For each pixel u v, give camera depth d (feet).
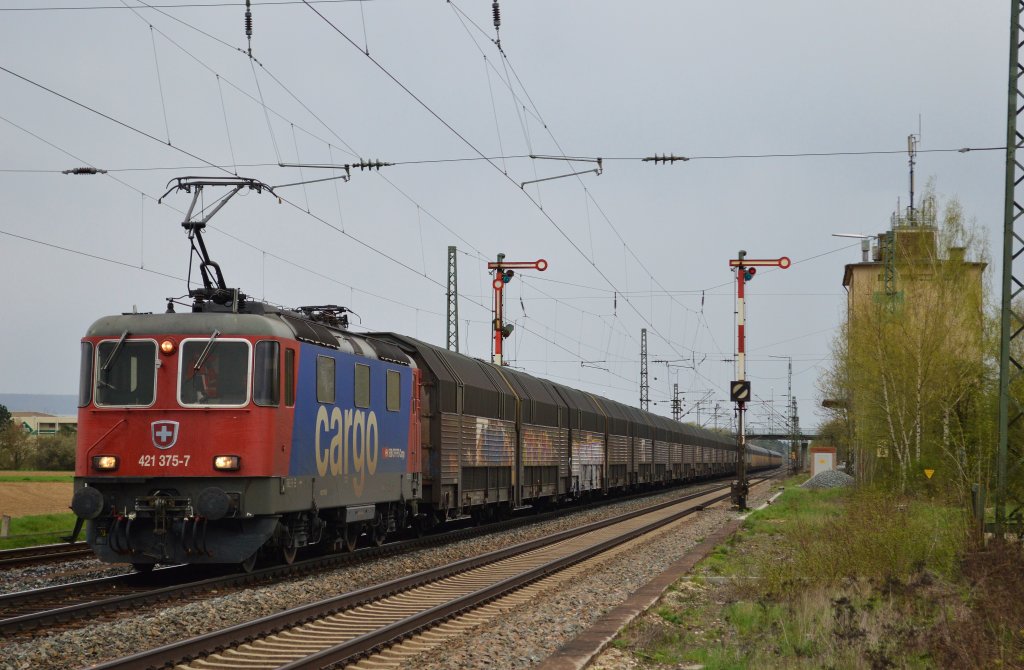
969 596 45.98
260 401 52.95
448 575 58.70
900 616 41.98
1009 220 59.21
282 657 35.14
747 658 35.60
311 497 57.98
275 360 53.78
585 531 93.20
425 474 82.89
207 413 52.70
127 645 36.60
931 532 58.29
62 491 155.94
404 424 74.43
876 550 54.75
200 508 50.90
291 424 55.31
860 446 164.14
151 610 44.09
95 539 53.06
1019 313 116.26
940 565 55.06
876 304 151.12
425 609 46.09
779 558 62.34
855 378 150.51
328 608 43.73
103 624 39.37
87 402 53.52
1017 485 64.85
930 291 140.77
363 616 44.06
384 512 73.77
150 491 52.70
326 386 60.13
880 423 144.87
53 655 34.09
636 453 174.50
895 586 45.91
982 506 58.65
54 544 73.97
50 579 57.00
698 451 254.47
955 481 87.04
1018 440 93.61
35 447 284.61
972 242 140.77
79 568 62.28
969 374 130.11
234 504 51.98
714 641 39.93
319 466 59.06
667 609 46.85
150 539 52.85
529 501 122.93
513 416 106.73
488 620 43.91
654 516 116.98
